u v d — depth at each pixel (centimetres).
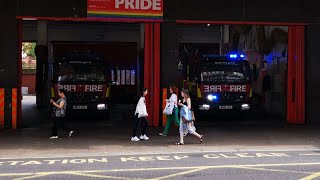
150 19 1842
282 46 2256
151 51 1903
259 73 2670
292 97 2009
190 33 3412
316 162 1107
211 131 1742
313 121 1973
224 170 996
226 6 1884
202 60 2103
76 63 2133
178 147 1371
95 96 2130
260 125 1944
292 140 1516
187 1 1864
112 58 3177
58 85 2103
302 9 1930
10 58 1773
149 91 1905
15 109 1794
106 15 1811
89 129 1808
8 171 999
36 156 1219
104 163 1102
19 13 1769
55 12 1784
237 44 3178
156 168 1027
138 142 1469
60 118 1556
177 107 1617
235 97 2098
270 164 1077
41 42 2933
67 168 1035
